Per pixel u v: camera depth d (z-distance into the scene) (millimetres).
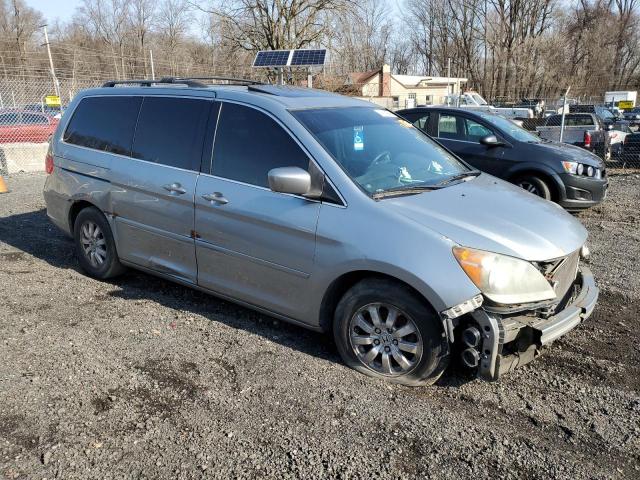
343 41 31297
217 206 4055
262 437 2947
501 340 3117
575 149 8797
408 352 3404
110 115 5066
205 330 4215
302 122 3889
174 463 2742
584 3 56719
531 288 3211
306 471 2701
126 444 2873
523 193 4207
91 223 5223
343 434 2982
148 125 4707
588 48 55438
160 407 3197
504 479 2682
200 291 4660
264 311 4047
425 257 3207
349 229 3461
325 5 29609
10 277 5316
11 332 4105
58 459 2750
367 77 45469
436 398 3332
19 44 35781
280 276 3824
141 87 4922
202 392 3355
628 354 3947
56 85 19578
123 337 4066
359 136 4086
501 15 56344
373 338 3510
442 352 3316
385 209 3430
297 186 3520
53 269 5629
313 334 4184
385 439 2947
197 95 4438
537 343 3203
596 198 8312
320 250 3570
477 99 34438
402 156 4168
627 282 5410
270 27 29797
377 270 3348
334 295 3693
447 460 2801
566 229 3658
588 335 4242
